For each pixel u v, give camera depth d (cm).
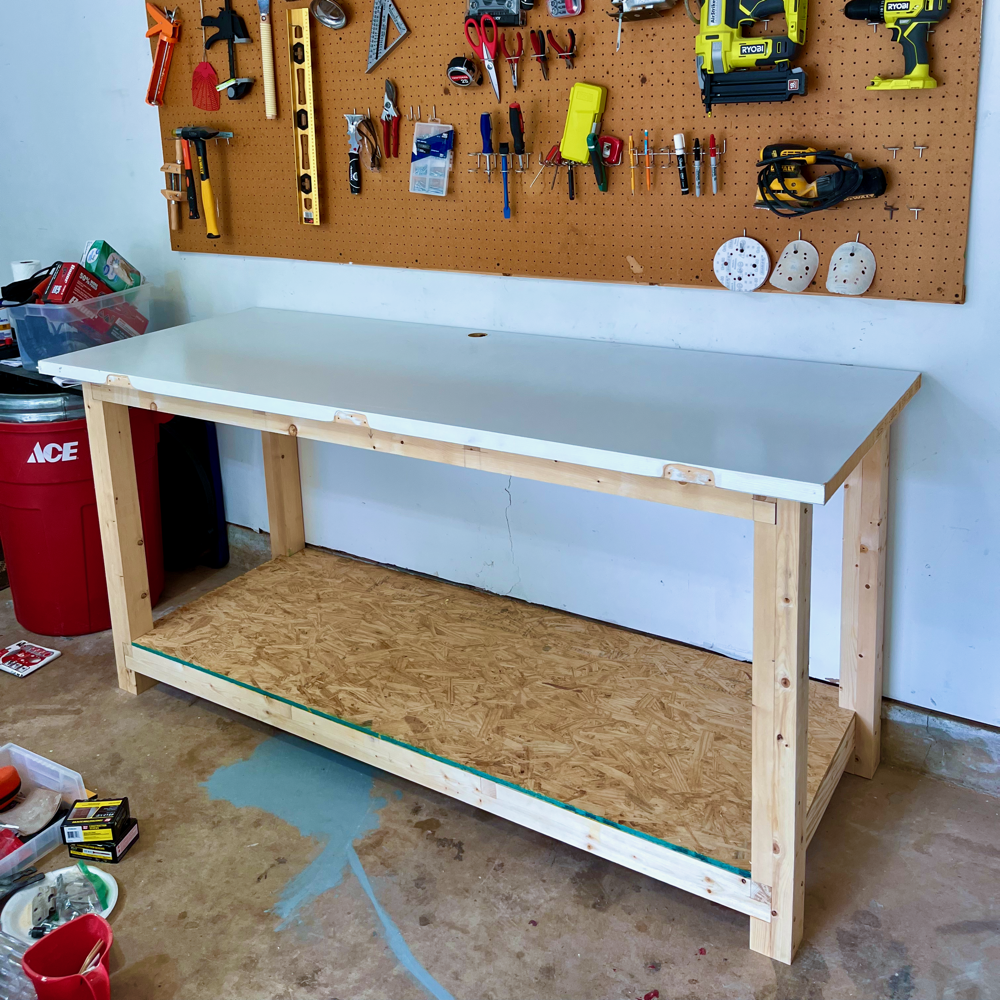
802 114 194
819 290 204
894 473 209
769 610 157
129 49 287
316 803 224
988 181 183
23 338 272
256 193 275
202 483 323
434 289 257
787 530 151
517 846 210
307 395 195
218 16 261
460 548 281
